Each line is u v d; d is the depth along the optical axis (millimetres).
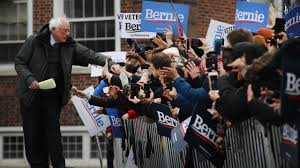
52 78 9031
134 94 8516
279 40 6867
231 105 6164
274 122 5746
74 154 17203
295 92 5363
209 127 6699
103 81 10289
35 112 9227
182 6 10727
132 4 17047
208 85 6996
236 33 6801
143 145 9383
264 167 6332
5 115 17641
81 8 17766
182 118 7469
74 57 9461
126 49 17219
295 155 5500
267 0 16328
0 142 17625
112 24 17500
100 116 11023
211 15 17281
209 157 6746
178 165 8320
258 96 5961
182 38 9445
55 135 9234
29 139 9289
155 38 9555
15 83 17656
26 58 9242
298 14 7637
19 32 18062
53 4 17609
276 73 5883
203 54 9062
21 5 18078
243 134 6539
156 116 8188
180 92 7168
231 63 6195
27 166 17250
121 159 10969
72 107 17172
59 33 9117
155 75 7891
